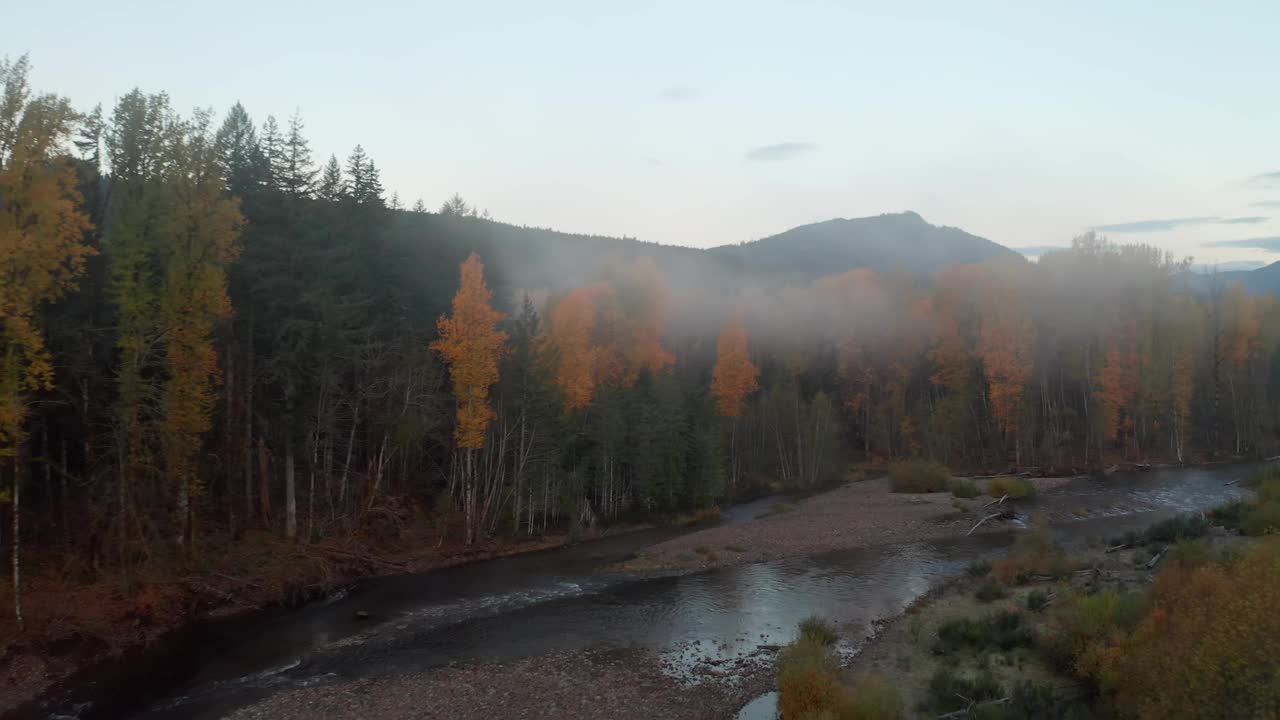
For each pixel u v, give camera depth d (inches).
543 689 903.1
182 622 1123.3
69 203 926.4
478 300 1544.0
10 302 879.1
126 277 1069.1
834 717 706.2
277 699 880.3
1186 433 2920.8
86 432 1167.6
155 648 1037.2
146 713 844.0
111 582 1116.5
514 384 1774.1
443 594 1338.6
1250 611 595.5
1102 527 1754.4
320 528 1486.2
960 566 1454.2
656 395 2260.1
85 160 1293.1
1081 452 2837.1
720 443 2356.1
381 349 1644.9
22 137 888.3
